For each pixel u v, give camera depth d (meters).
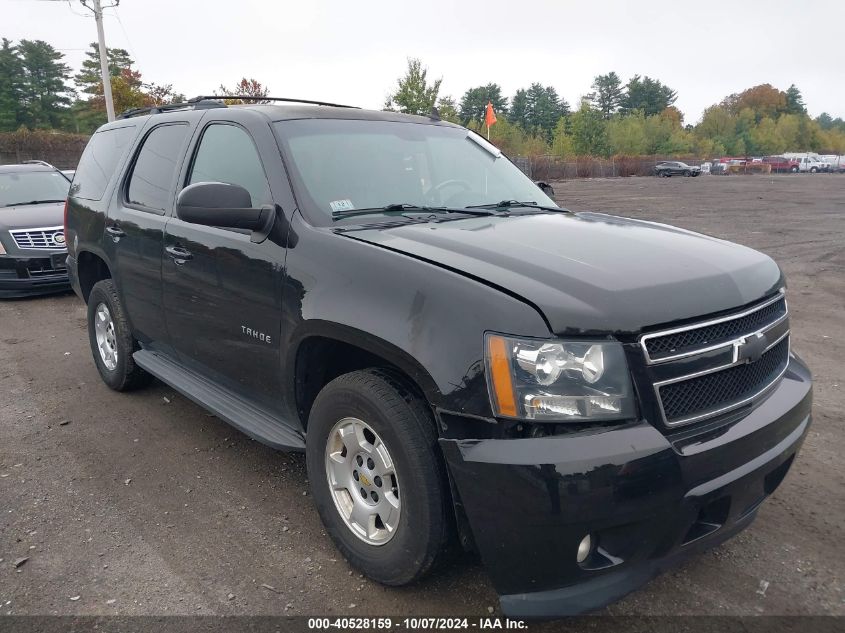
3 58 69.81
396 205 3.34
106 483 3.74
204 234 3.54
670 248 2.80
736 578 2.87
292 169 3.22
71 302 8.54
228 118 3.71
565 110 114.69
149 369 4.36
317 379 3.13
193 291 3.66
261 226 3.10
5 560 3.02
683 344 2.32
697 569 2.94
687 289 2.40
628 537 2.23
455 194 3.68
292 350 2.99
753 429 2.41
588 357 2.18
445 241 2.75
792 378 2.82
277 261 3.04
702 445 2.27
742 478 2.35
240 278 3.26
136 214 4.26
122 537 3.20
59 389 5.24
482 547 2.29
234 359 3.46
